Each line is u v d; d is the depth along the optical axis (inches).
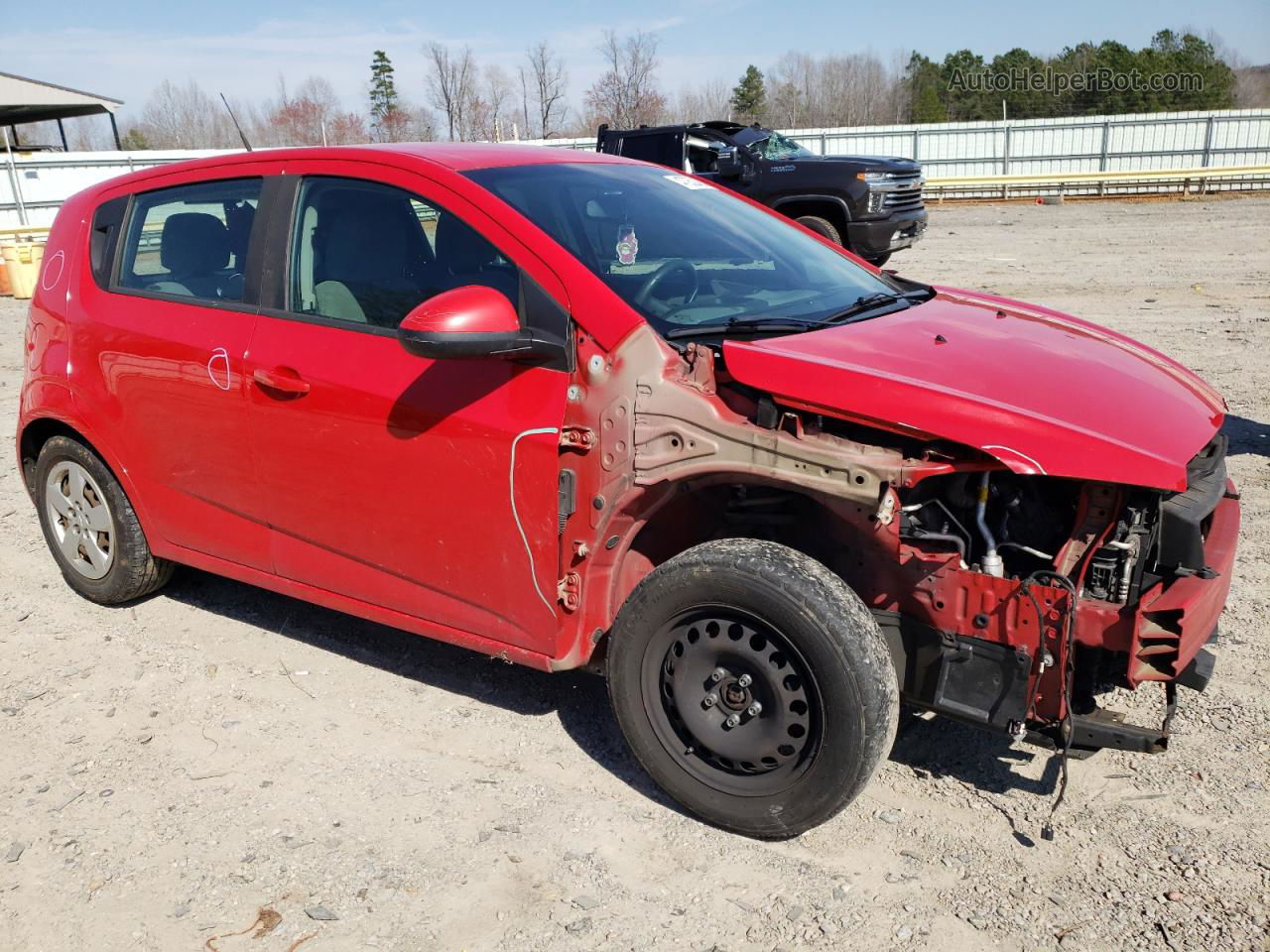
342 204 140.0
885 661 107.2
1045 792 125.6
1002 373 115.7
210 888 113.2
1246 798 122.6
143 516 168.2
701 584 112.4
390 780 131.7
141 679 158.7
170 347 152.8
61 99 1305.4
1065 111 1930.4
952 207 1001.5
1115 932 103.0
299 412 138.9
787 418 111.9
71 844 121.0
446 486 128.3
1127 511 105.9
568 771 133.3
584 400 117.6
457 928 106.5
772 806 113.9
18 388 371.9
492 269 126.3
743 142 587.8
